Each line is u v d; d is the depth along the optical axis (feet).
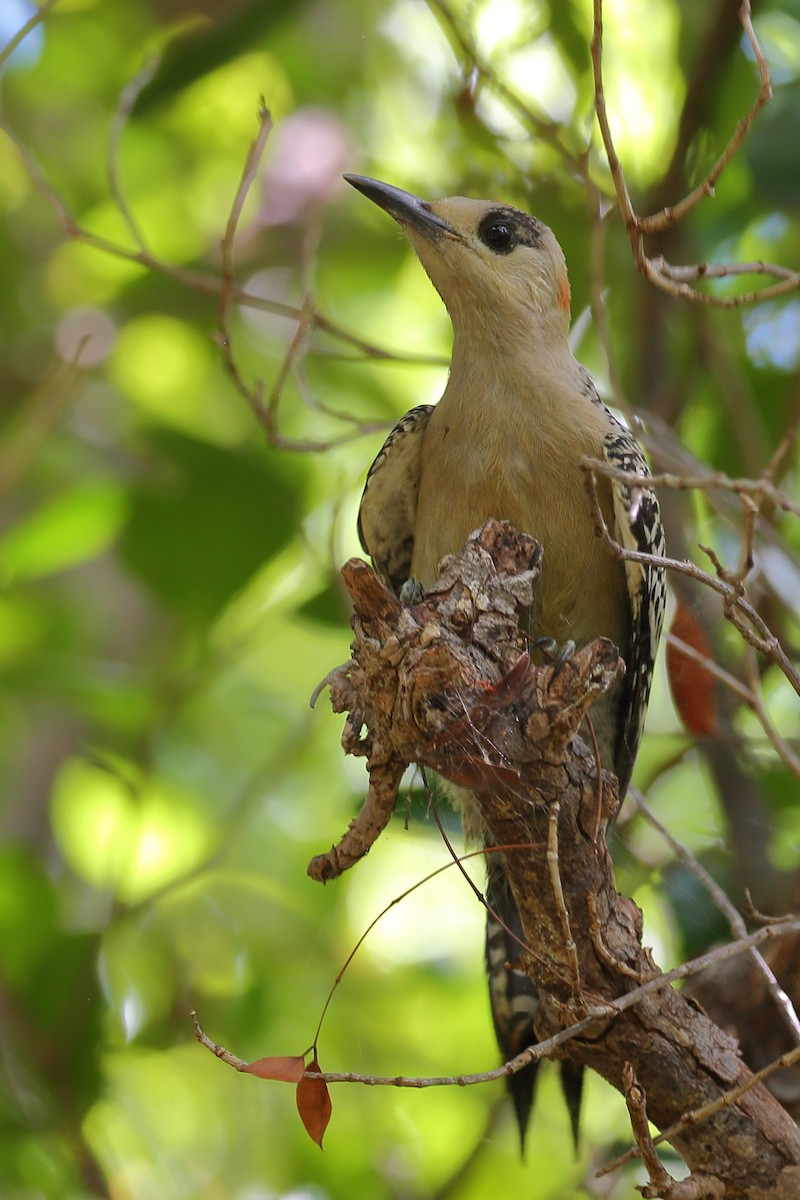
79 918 45.60
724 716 33.60
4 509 46.68
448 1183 36.40
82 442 45.73
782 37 39.63
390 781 21.67
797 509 23.97
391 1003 42.96
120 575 48.01
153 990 42.96
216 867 42.78
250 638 41.63
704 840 33.78
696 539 35.91
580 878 21.62
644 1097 19.95
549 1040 20.53
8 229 49.88
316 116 46.42
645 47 39.73
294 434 45.21
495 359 29.25
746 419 35.86
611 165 23.58
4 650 43.24
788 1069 28.78
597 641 21.04
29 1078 36.17
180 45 37.93
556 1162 36.35
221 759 45.96
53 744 51.60
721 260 39.96
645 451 35.63
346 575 20.85
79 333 47.93
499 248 30.12
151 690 41.09
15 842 46.42
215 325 46.16
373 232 46.11
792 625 37.32
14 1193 35.32
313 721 46.21
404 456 30.45
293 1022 42.34
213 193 48.01
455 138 42.01
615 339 40.06
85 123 50.39
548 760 20.92
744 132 22.71
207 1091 41.75
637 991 21.02
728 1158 21.45
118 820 43.96
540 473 28.27
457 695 20.62
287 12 37.73
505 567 22.76
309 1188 39.68
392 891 43.37
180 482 40.73
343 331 35.19
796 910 30.99
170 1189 40.78
